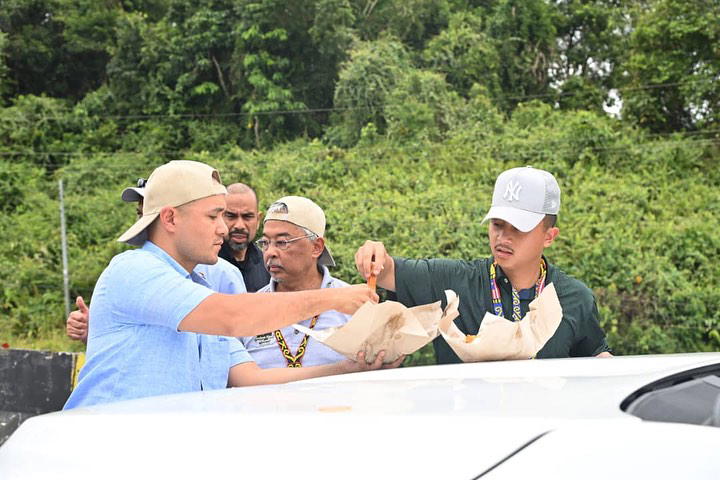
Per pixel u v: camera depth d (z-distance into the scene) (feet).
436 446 3.36
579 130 64.49
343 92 75.36
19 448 4.16
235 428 3.75
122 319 7.29
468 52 81.71
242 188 14.78
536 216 8.90
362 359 7.31
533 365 5.40
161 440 3.81
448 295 7.54
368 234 51.31
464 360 7.04
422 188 59.41
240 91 83.20
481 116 71.56
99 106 85.81
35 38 90.99
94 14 88.99
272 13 79.87
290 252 10.89
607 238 48.16
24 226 65.72
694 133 68.85
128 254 7.45
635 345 43.37
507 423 3.48
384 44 78.33
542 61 85.15
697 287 45.80
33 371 13.70
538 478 3.18
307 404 4.10
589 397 4.03
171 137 83.97
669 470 3.28
